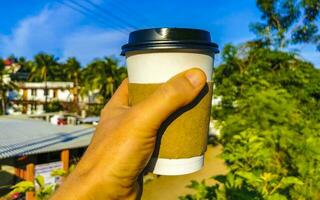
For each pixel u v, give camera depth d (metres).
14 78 11.89
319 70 2.37
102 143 0.24
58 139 3.06
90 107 9.27
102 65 8.75
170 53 0.22
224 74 2.61
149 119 0.22
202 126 0.24
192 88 0.22
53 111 10.10
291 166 0.76
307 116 1.80
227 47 2.56
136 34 0.23
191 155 0.23
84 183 0.24
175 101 0.22
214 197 0.49
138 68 0.23
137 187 0.25
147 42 0.22
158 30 0.22
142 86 0.23
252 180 0.48
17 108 10.31
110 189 0.24
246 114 1.27
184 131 0.23
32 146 2.68
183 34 0.22
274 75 2.22
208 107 0.24
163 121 0.23
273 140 0.81
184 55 0.22
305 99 2.10
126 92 0.29
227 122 1.29
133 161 0.23
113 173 0.23
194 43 0.22
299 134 0.97
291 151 0.76
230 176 0.49
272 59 2.43
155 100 0.22
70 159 3.18
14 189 0.43
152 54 0.22
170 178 2.86
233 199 0.46
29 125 3.91
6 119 4.71
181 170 0.23
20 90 10.96
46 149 2.59
